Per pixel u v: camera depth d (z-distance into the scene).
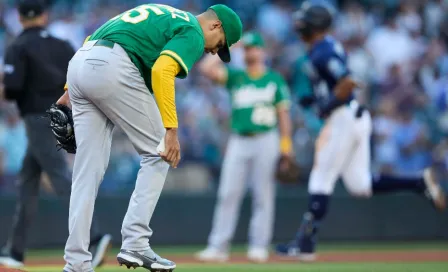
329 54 29.09
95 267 24.47
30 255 35.31
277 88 34.03
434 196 30.11
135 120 16.97
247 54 34.00
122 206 39.25
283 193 41.81
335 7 57.66
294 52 52.50
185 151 44.59
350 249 38.59
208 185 43.12
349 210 41.78
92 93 16.58
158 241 40.09
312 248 30.53
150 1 54.38
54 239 38.44
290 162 34.16
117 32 16.80
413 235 42.25
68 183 25.50
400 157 47.34
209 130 46.31
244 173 34.00
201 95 48.06
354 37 55.50
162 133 17.36
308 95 31.41
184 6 55.44
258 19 56.41
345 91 28.97
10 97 25.55
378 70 54.41
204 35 17.78
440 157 47.19
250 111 33.72
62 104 18.14
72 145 18.17
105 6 53.03
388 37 55.62
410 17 57.56
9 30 50.31
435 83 53.03
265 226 33.88
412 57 55.31
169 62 16.28
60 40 26.05
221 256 33.34
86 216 16.88
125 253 17.16
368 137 29.84
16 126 42.06
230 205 33.84
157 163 17.33
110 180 42.06
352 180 30.25
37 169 26.20
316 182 30.16
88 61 16.58
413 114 49.47
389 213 42.09
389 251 37.19
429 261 30.89
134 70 16.72
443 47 55.81
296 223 41.41
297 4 57.78
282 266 28.67
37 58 25.34
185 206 40.44
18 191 26.23
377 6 58.56
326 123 29.94
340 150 29.52
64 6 52.69
